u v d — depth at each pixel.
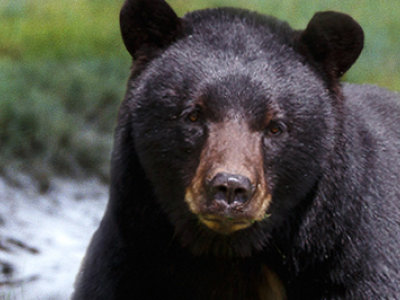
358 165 8.22
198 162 7.78
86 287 8.73
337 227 8.12
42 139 17.80
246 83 7.71
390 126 9.29
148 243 8.39
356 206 8.13
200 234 8.26
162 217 8.32
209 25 8.28
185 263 8.52
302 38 8.27
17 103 18.20
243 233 8.18
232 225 7.46
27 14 27.42
